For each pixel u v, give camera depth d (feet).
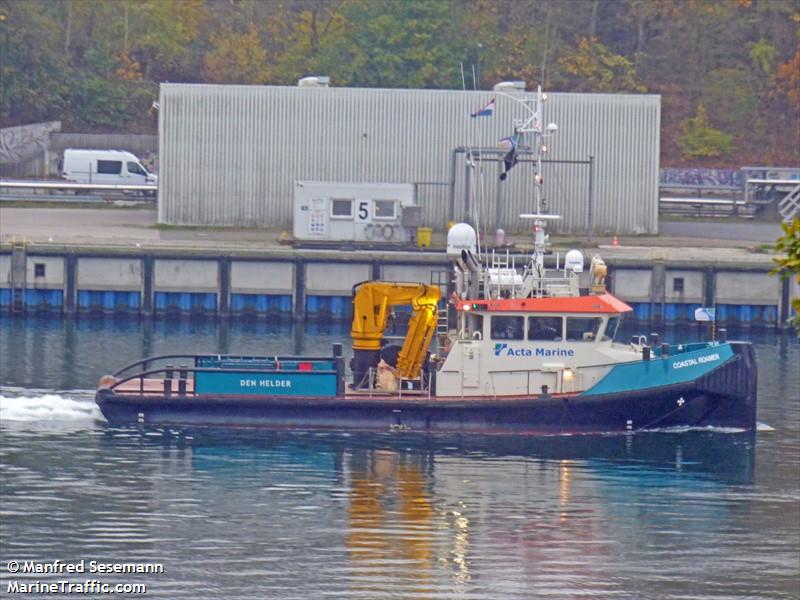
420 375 423.64
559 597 300.20
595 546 330.13
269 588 301.84
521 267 534.78
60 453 394.73
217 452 398.42
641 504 359.87
